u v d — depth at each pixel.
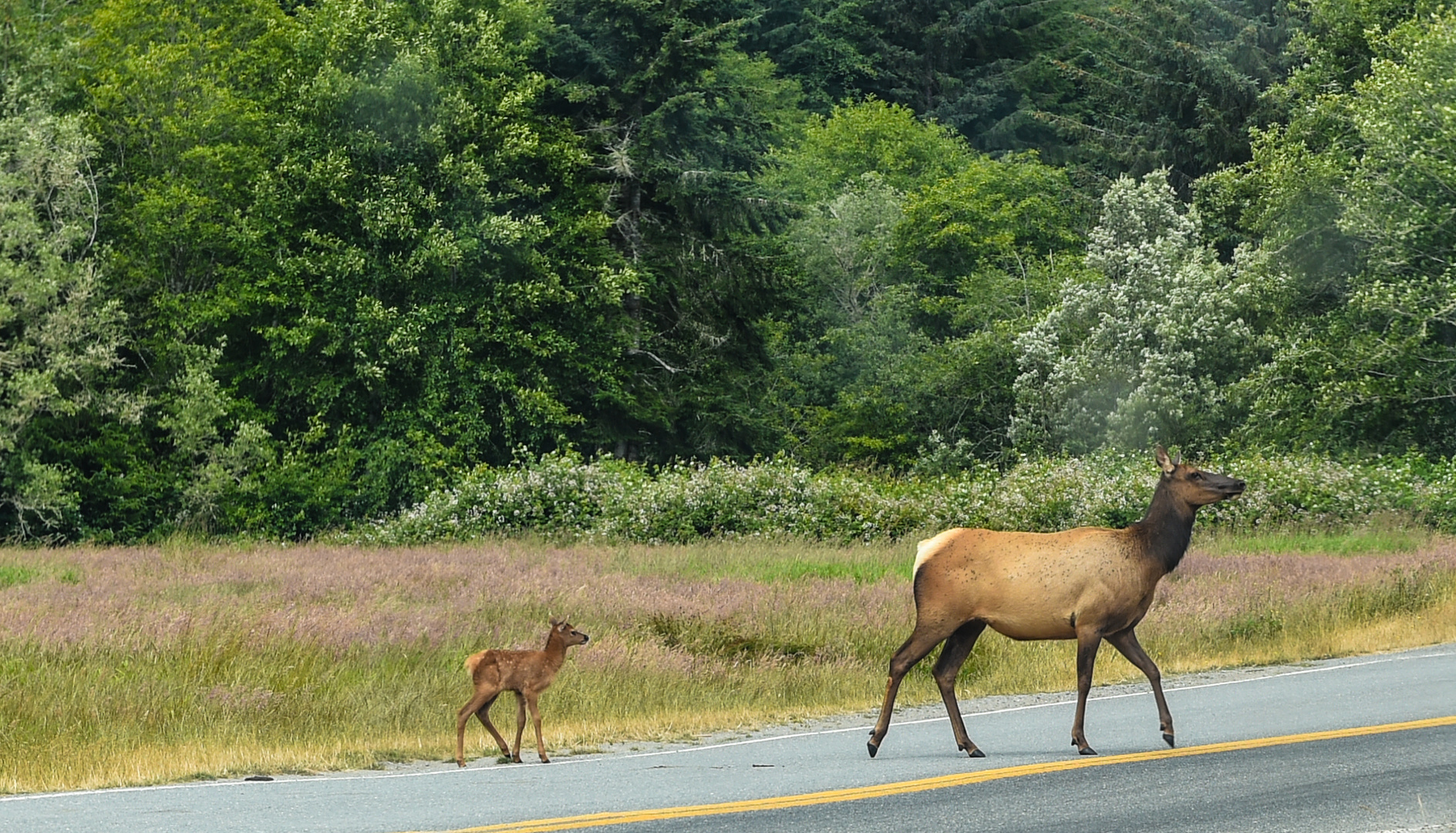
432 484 156.88
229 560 109.19
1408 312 141.50
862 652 68.00
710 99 183.38
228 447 158.62
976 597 44.00
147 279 160.62
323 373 163.88
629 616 72.81
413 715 53.88
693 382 180.50
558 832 33.19
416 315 158.12
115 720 51.09
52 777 43.25
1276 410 150.12
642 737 53.22
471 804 37.16
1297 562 96.19
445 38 163.62
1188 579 87.44
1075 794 36.59
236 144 170.25
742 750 47.81
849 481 131.38
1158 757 42.06
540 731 47.22
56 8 175.50
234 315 164.62
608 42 178.00
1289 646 71.44
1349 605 79.38
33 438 151.62
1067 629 43.75
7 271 141.12
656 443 180.88
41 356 148.75
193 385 153.00
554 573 94.56
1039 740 47.41
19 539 148.38
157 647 61.44
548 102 176.50
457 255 155.38
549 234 162.25
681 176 176.38
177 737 49.88
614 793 38.69
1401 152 143.62
